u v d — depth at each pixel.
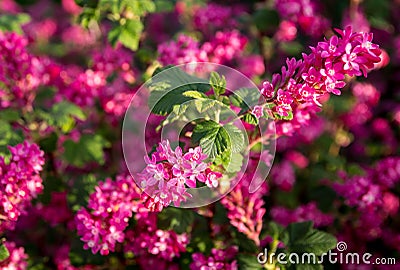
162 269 0.62
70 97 0.69
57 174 0.69
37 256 0.71
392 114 0.90
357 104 0.87
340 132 0.89
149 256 0.62
